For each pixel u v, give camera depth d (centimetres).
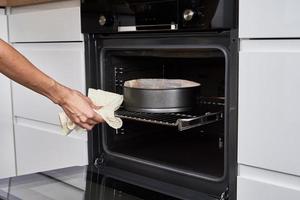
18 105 163
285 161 87
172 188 110
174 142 142
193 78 139
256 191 92
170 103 114
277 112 87
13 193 109
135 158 121
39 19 144
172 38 107
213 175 104
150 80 128
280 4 83
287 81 85
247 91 91
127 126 135
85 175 124
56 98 88
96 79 129
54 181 119
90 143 132
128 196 107
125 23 114
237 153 95
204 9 95
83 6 124
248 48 91
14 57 81
